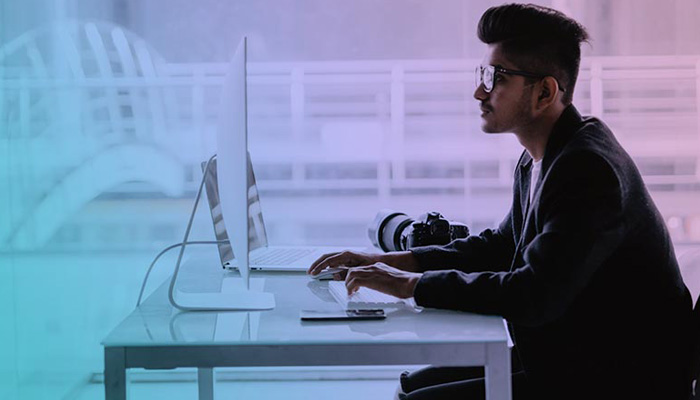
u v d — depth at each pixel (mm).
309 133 3316
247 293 1571
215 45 3258
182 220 3305
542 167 1501
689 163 3260
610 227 1350
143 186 3268
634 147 3262
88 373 3164
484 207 3338
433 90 3303
